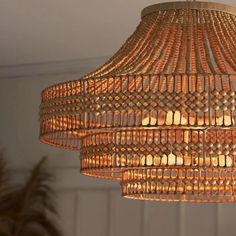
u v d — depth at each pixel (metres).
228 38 1.84
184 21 1.85
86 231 4.19
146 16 1.94
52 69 4.36
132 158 1.78
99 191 4.20
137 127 1.65
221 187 2.05
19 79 4.53
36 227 4.31
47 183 4.35
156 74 1.63
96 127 1.69
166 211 3.99
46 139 1.96
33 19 3.49
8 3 3.30
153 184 2.05
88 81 1.70
